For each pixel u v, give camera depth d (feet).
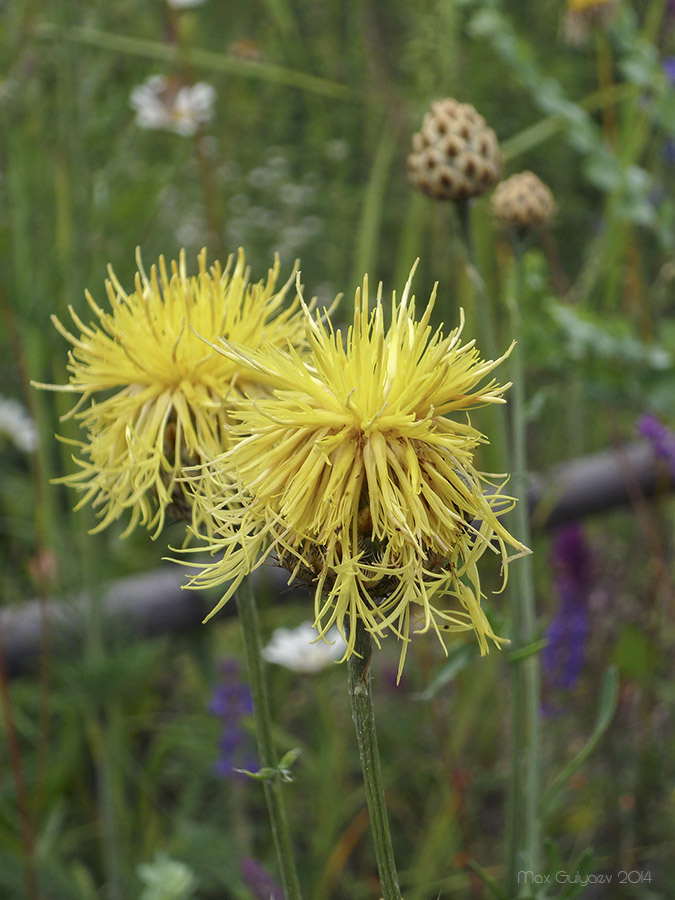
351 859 1.15
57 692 1.10
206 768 1.16
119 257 1.39
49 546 1.13
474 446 0.50
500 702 1.24
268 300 0.62
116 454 0.61
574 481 1.25
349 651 0.47
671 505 1.32
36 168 1.33
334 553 0.48
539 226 0.86
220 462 0.54
